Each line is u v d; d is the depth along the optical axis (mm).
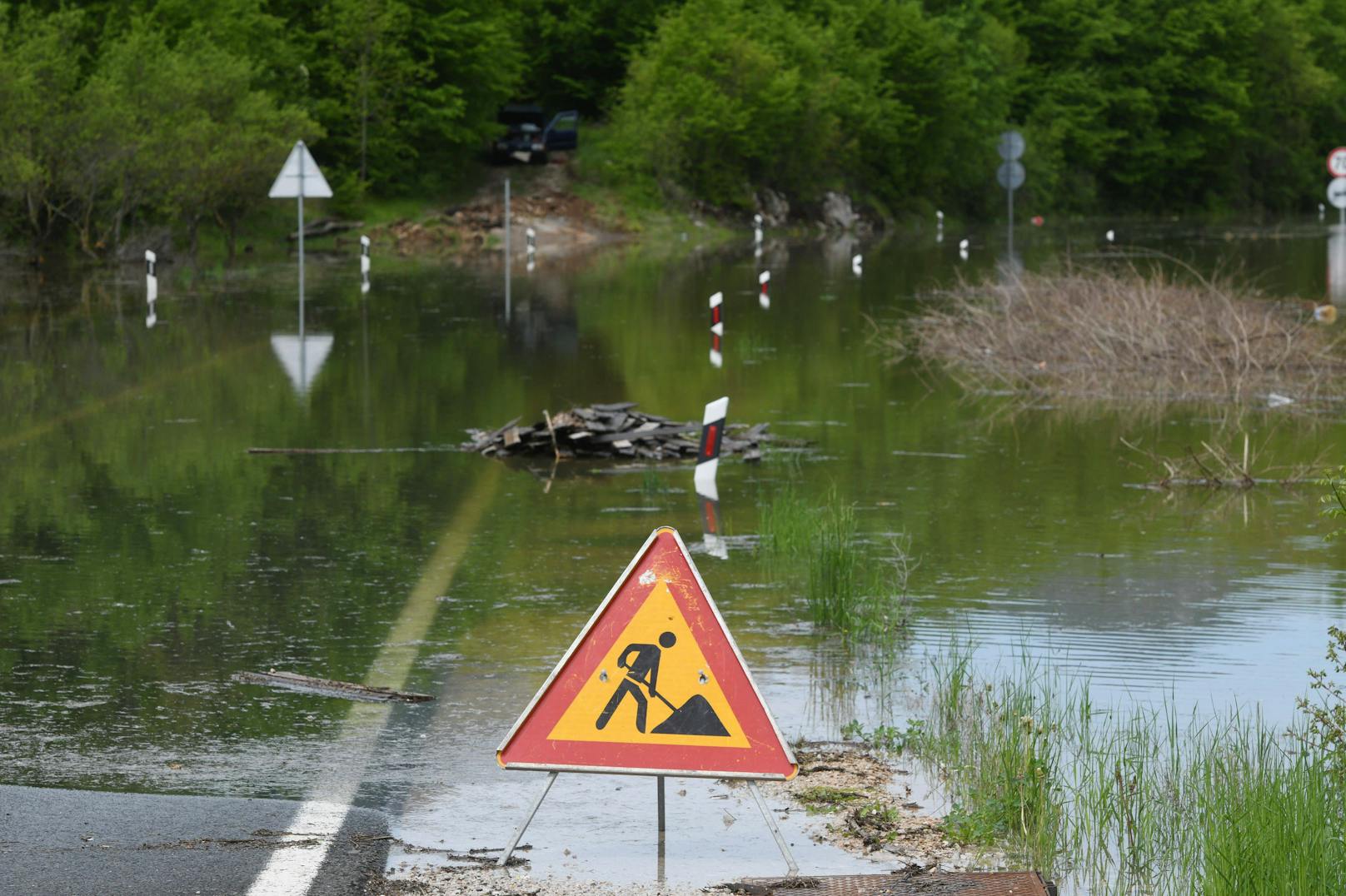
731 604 19266
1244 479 26922
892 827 12328
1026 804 12344
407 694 15594
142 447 29891
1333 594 19547
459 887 11062
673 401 37031
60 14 81188
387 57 117438
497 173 129750
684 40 133750
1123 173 197000
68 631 17875
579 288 70375
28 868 11102
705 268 85938
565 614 18688
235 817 12258
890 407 36250
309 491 26031
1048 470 28297
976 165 166000
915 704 15391
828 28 151250
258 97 86312
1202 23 199375
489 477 27516
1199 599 19344
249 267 81688
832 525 22750
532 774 13555
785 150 140750
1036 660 16828
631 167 131000
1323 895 10211
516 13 140750
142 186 80938
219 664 16703
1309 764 12656
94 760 13703
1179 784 12867
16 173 74750
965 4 177625
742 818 12570
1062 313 44594
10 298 61406
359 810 12500
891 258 96500
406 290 68188
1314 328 45875
